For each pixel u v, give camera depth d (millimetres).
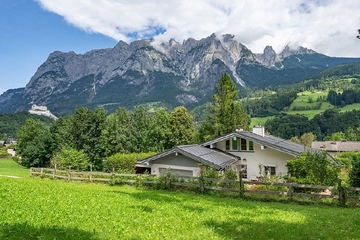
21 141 90812
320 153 22750
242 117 48344
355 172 23516
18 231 7758
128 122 80375
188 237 8797
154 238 8430
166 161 29922
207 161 26391
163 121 71312
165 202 15469
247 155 32969
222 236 9141
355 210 16297
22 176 34719
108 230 8727
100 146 74188
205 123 50656
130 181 24328
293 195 18984
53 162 54125
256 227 10484
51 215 9836
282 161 31141
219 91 49500
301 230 10352
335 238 9508
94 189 20328
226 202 17250
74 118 76062
